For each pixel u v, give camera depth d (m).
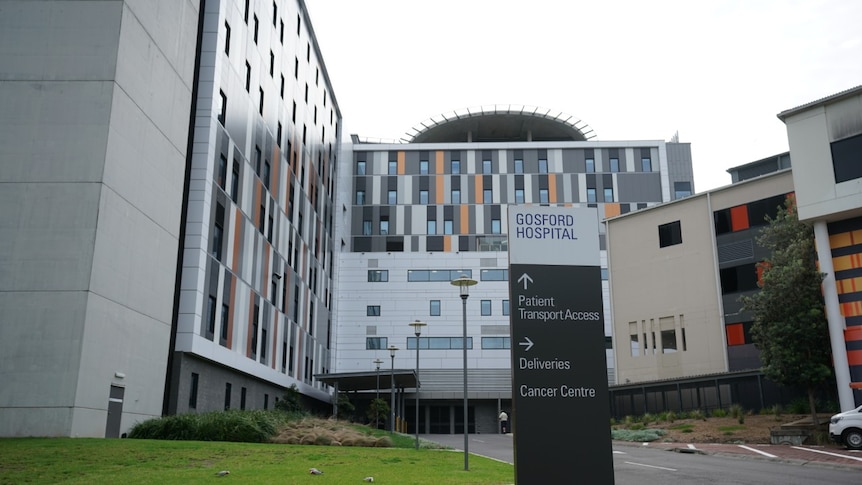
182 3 29.27
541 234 10.44
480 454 22.50
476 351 64.69
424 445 25.88
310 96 53.00
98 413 22.20
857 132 27.91
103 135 23.12
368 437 23.88
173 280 27.80
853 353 27.05
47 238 22.22
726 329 40.31
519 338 10.03
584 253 10.48
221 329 32.16
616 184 74.94
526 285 10.23
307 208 51.44
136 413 24.53
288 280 45.03
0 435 20.61
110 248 23.20
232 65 34.25
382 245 73.94
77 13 24.08
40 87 23.41
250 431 22.00
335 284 64.50
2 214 22.36
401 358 64.88
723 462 19.66
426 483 12.45
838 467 17.94
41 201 22.52
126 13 24.47
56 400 21.02
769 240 33.44
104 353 22.66
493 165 75.94
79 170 22.81
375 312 66.25
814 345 27.09
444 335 65.38
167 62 27.69
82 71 23.61
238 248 34.81
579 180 75.12
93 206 22.53
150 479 12.08
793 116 29.84
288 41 46.19
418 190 75.50
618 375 44.91
